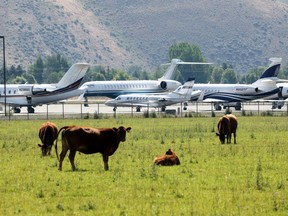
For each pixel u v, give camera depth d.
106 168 107.31
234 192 87.56
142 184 93.50
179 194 86.00
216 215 75.44
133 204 81.25
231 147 139.12
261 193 87.06
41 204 81.81
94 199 84.06
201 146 144.38
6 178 99.62
